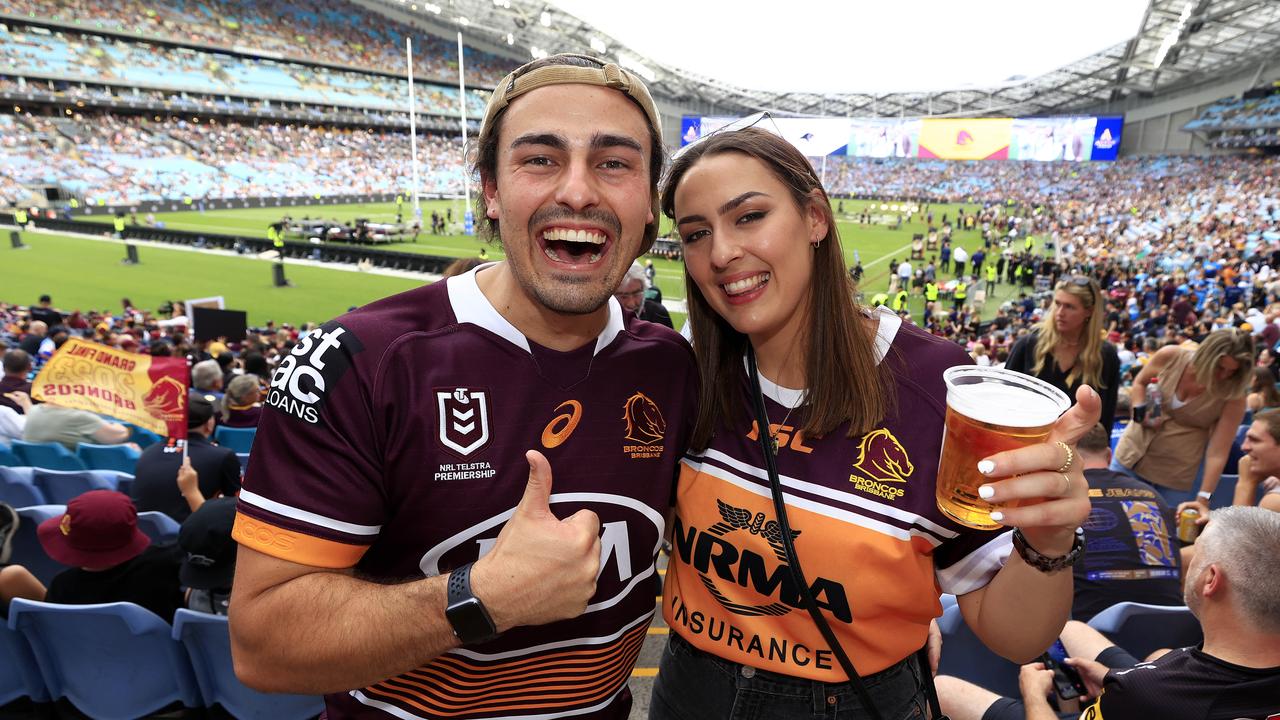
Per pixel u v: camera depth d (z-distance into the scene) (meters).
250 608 1.16
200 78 59.12
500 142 1.30
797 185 1.40
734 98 88.44
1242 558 1.69
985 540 1.40
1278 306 14.12
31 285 22.70
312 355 1.21
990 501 1.13
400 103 71.75
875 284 29.39
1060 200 62.69
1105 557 2.65
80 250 29.84
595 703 1.46
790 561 1.44
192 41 60.41
